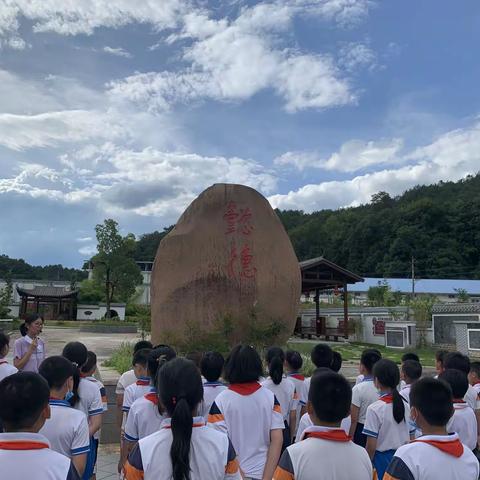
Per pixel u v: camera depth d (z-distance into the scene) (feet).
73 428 10.07
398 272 190.39
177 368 8.06
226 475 7.83
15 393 7.27
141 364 14.20
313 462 8.01
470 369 16.07
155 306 35.01
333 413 8.35
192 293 35.40
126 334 101.55
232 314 35.35
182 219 36.60
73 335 96.53
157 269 35.45
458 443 8.27
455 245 192.95
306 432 8.53
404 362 16.37
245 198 37.45
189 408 7.69
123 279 131.85
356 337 88.99
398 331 79.10
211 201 36.91
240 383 11.13
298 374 16.58
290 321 36.37
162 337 33.78
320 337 89.15
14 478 6.79
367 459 8.30
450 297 157.28
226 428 10.62
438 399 8.45
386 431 12.39
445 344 77.20
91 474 13.50
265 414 10.84
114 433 25.26
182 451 7.33
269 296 36.32
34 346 20.74
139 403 11.57
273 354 16.10
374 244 211.61
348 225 230.89
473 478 7.99
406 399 13.84
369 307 123.85
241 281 36.09
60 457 7.25
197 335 33.30
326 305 145.38
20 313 151.84
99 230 130.82
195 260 35.78
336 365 16.67
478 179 250.98
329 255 225.56
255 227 37.14
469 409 12.98
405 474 7.92
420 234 196.44
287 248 37.47
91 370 14.82
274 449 10.61
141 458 7.54
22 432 7.25
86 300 162.09
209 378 12.79
